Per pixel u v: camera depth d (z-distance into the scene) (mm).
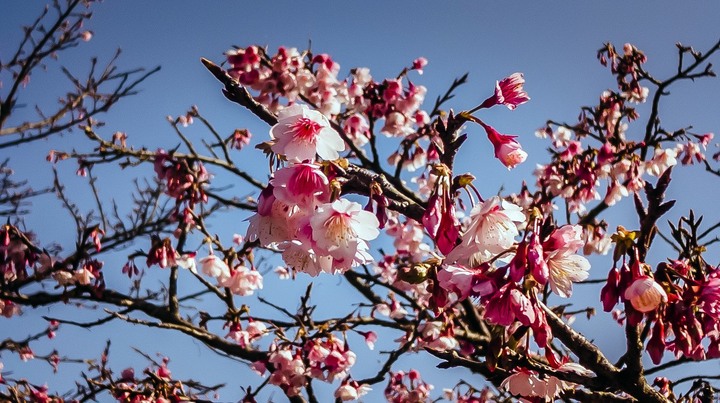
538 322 2217
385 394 7344
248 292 6016
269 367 6199
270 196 2258
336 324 5996
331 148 2252
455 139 2428
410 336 6145
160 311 6688
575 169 6980
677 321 2467
